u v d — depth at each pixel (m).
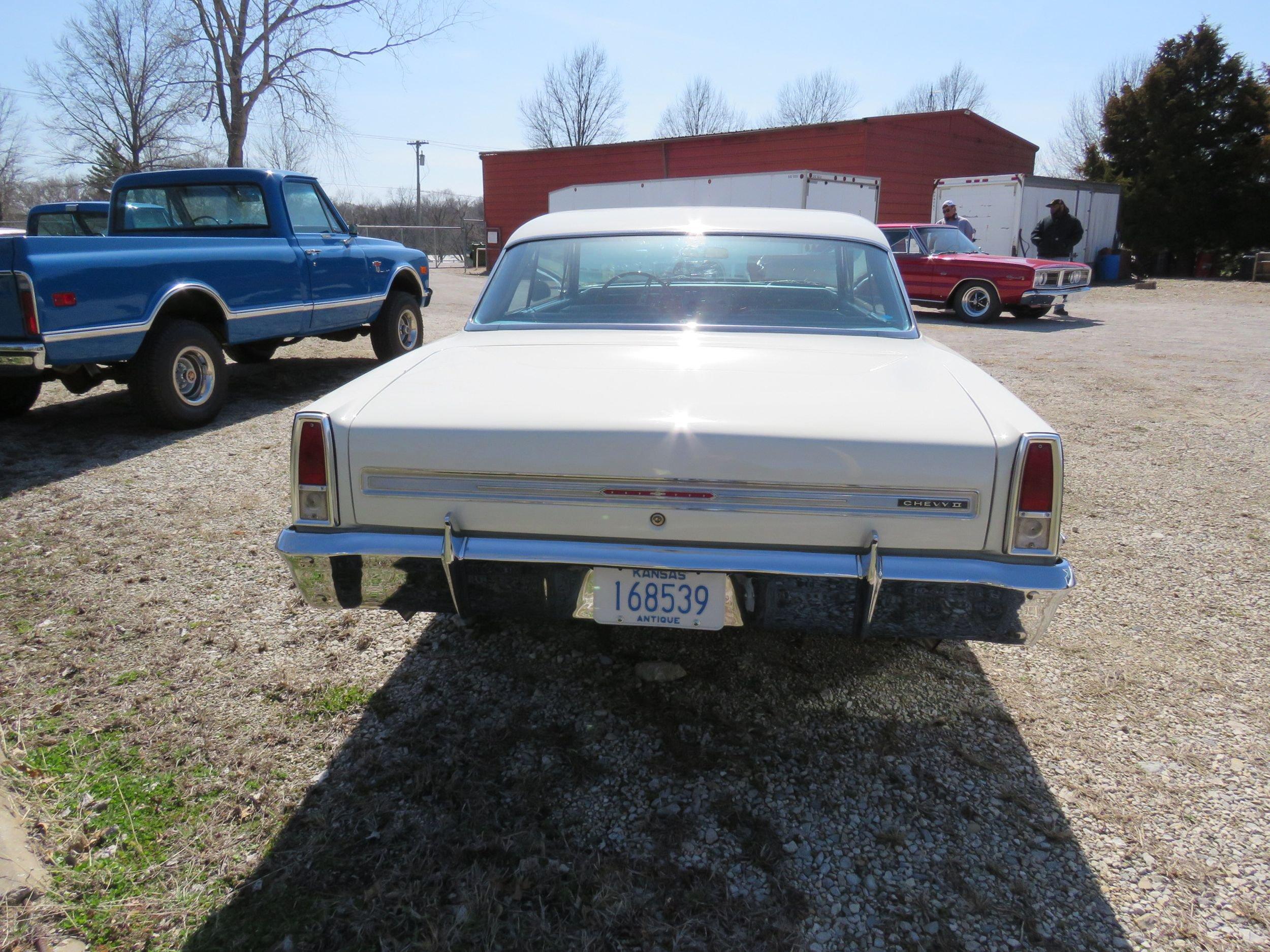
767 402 2.17
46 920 1.87
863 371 2.47
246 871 2.03
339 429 2.18
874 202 17.16
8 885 1.94
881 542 2.05
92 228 9.77
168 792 2.29
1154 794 2.33
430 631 3.17
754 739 2.54
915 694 2.79
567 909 1.92
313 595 2.29
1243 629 3.25
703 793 2.31
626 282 3.15
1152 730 2.62
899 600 2.08
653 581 2.18
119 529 4.16
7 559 3.79
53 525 4.20
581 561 2.11
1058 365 9.00
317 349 10.12
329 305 7.34
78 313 4.99
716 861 2.07
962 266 12.95
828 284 3.10
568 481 2.10
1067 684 2.87
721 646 3.08
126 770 2.38
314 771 2.38
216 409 6.22
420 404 2.23
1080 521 4.38
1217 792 2.34
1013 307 13.78
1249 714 2.70
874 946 1.84
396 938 1.84
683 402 2.18
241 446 5.64
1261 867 2.07
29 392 6.31
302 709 2.68
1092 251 21.72
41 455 5.39
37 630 3.16
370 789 2.31
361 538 2.20
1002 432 2.03
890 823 2.21
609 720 2.63
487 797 2.28
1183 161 25.31
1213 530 4.26
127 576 3.63
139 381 5.70
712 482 2.05
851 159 20.23
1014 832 2.18
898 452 2.00
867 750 2.50
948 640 2.16
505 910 1.92
